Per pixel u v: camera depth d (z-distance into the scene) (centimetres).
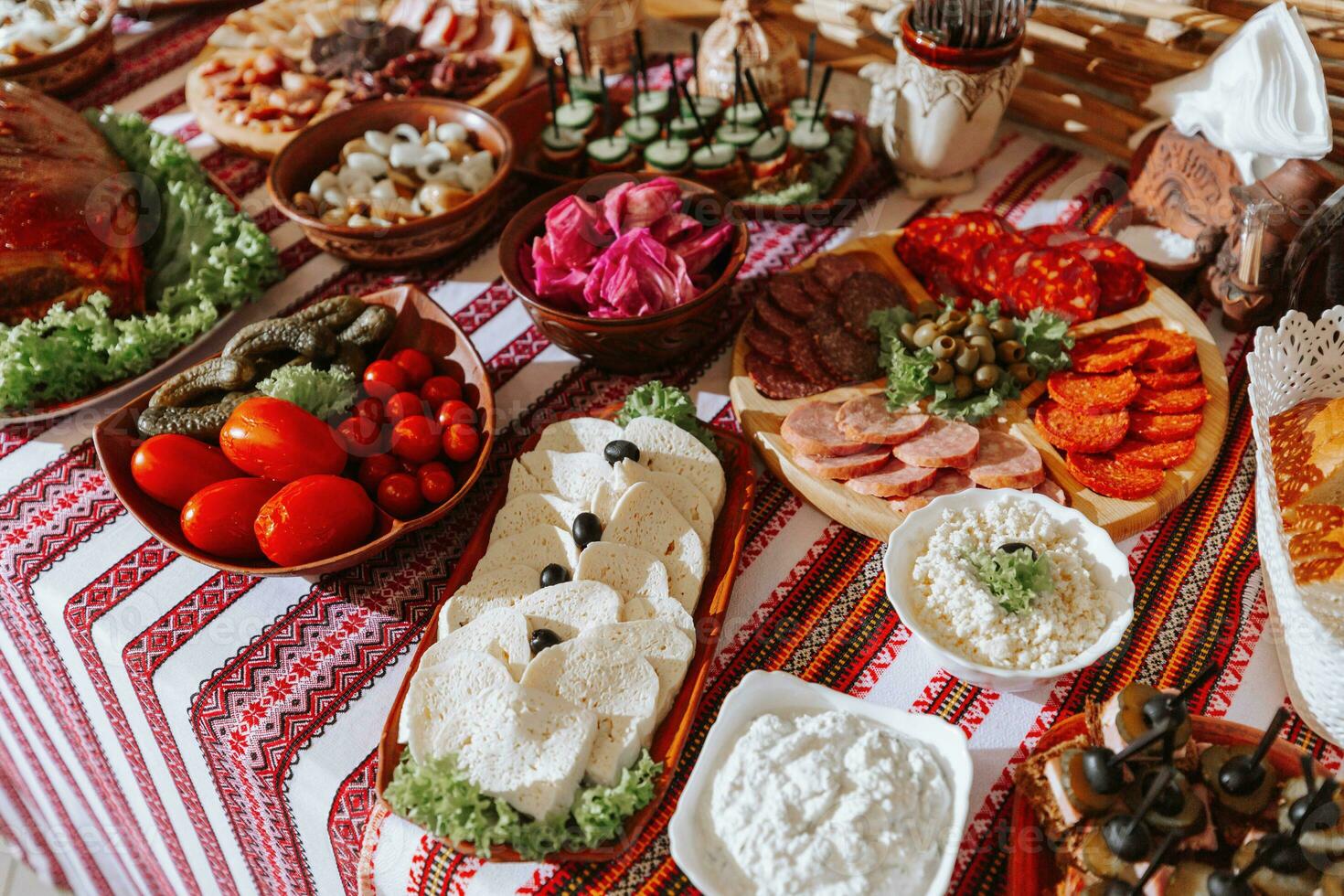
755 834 80
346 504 104
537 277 120
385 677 101
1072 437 109
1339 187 113
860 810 79
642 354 122
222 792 106
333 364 121
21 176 126
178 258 140
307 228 134
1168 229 133
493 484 118
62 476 123
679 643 94
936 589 94
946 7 130
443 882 87
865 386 118
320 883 103
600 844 85
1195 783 83
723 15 150
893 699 97
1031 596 91
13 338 121
